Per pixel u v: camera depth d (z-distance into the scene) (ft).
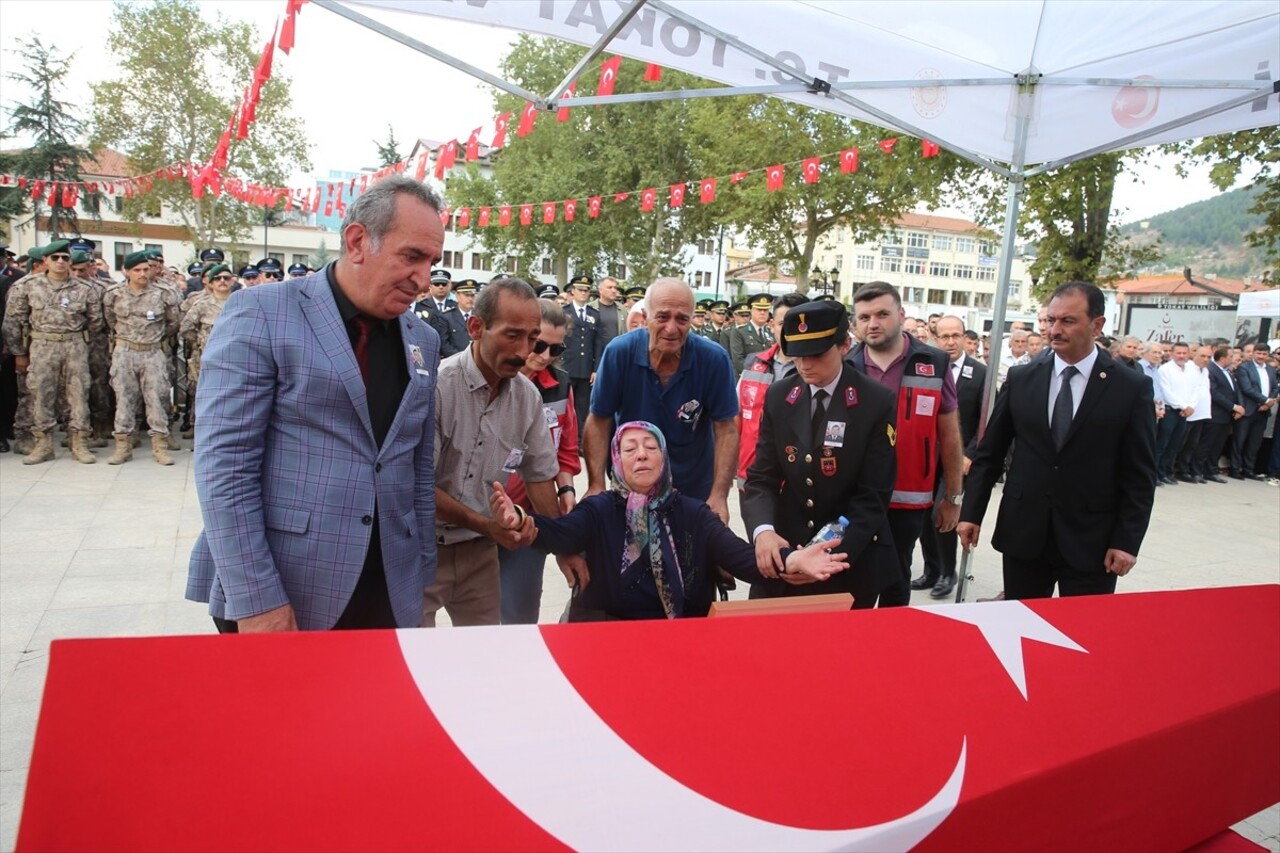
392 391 5.93
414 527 6.15
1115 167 38.09
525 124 20.22
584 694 3.48
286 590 5.44
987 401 12.71
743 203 73.10
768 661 3.94
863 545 8.12
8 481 20.01
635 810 2.99
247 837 2.64
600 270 122.42
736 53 10.12
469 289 33.91
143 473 21.67
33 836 2.54
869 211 70.54
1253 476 33.78
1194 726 4.19
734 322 35.78
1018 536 9.79
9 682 9.84
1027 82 11.93
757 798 3.13
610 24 9.18
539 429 8.30
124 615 12.07
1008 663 4.33
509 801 2.93
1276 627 5.25
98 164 112.88
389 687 3.27
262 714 3.01
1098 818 3.86
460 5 8.34
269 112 105.91
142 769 2.74
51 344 21.97
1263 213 39.17
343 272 5.59
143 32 102.42
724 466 10.52
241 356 5.22
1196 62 10.83
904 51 10.95
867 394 8.25
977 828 3.40
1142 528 9.18
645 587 7.47
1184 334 57.62
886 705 3.79
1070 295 9.12
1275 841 7.91
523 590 9.49
